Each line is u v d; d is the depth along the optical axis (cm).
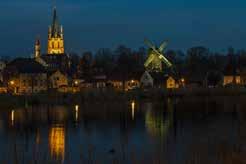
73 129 7819
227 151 4891
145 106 12506
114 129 7731
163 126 8012
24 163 4772
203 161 4447
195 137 6166
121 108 11975
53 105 12812
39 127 8112
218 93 16212
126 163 4706
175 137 6450
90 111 11144
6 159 5003
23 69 19975
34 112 10988
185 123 8225
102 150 5575
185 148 5384
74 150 5622
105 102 13800
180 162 4541
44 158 4966
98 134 7125
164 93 15862
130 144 6006
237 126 7162
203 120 8575
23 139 6650
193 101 13650
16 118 9694
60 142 6350
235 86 18400
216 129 6969
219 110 10538
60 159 5034
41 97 13850
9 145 6062
